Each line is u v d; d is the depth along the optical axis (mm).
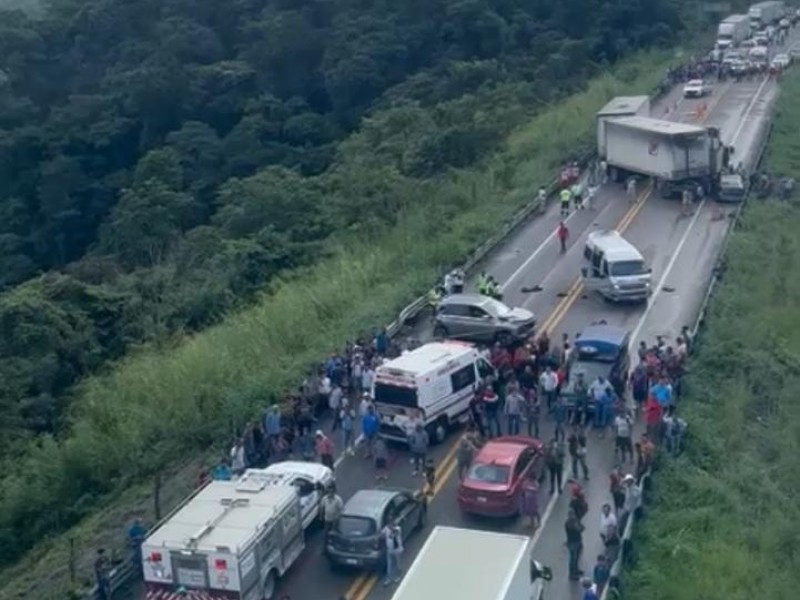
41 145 111938
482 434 42562
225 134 114875
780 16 146000
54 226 105000
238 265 70312
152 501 42531
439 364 42750
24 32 128125
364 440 43156
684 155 72750
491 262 64438
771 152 85625
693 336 50438
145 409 49000
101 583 34562
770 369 50562
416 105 102938
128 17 129625
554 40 119875
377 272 63688
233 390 48500
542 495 39219
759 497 41125
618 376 44969
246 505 33969
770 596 34812
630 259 56594
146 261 84000
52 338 60812
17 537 44219
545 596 33625
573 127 91688
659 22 131625
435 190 79938
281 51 120125
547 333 53000
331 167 95312
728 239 64500
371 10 125750
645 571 34938
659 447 41594
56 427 53406
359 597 33875
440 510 38656
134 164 112188
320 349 52844
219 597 31734
